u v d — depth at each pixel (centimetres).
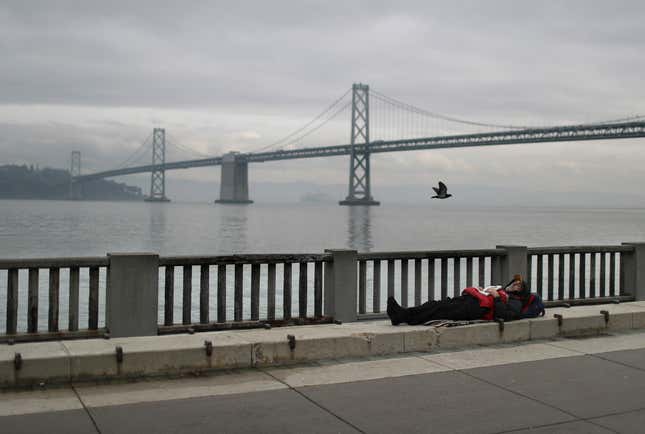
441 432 499
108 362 617
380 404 559
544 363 702
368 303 2066
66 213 14112
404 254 906
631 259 1091
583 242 6456
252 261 820
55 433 480
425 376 647
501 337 795
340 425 509
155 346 648
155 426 499
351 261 864
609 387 617
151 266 754
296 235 7550
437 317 798
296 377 638
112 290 735
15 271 713
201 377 633
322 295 952
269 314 830
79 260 731
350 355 716
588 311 885
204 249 5450
